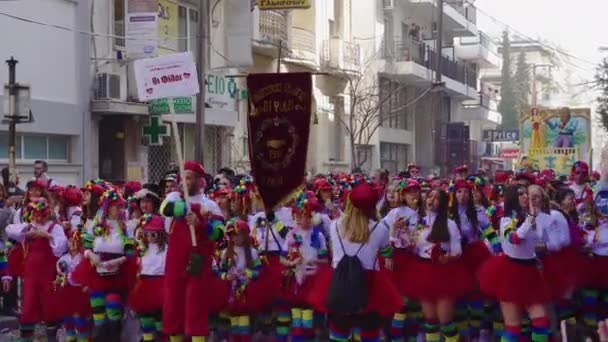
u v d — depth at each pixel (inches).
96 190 416.2
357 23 1473.9
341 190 517.7
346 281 338.0
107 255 407.5
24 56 742.5
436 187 422.0
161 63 393.1
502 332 428.1
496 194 490.9
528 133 1127.6
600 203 437.4
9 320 509.7
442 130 1469.0
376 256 347.3
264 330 464.4
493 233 382.9
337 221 349.1
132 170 868.0
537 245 396.5
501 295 370.0
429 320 409.4
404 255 411.8
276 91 406.9
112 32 844.0
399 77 1563.7
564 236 398.0
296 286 415.5
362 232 340.5
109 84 816.9
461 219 429.7
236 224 410.3
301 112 405.1
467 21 1950.1
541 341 372.5
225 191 449.1
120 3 854.5
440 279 400.8
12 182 581.0
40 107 754.2
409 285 406.3
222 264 409.4
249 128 411.2
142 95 395.5
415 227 408.5
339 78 1315.2
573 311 433.7
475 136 2343.8
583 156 1103.0
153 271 396.2
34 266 426.0
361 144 1360.7
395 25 1593.3
